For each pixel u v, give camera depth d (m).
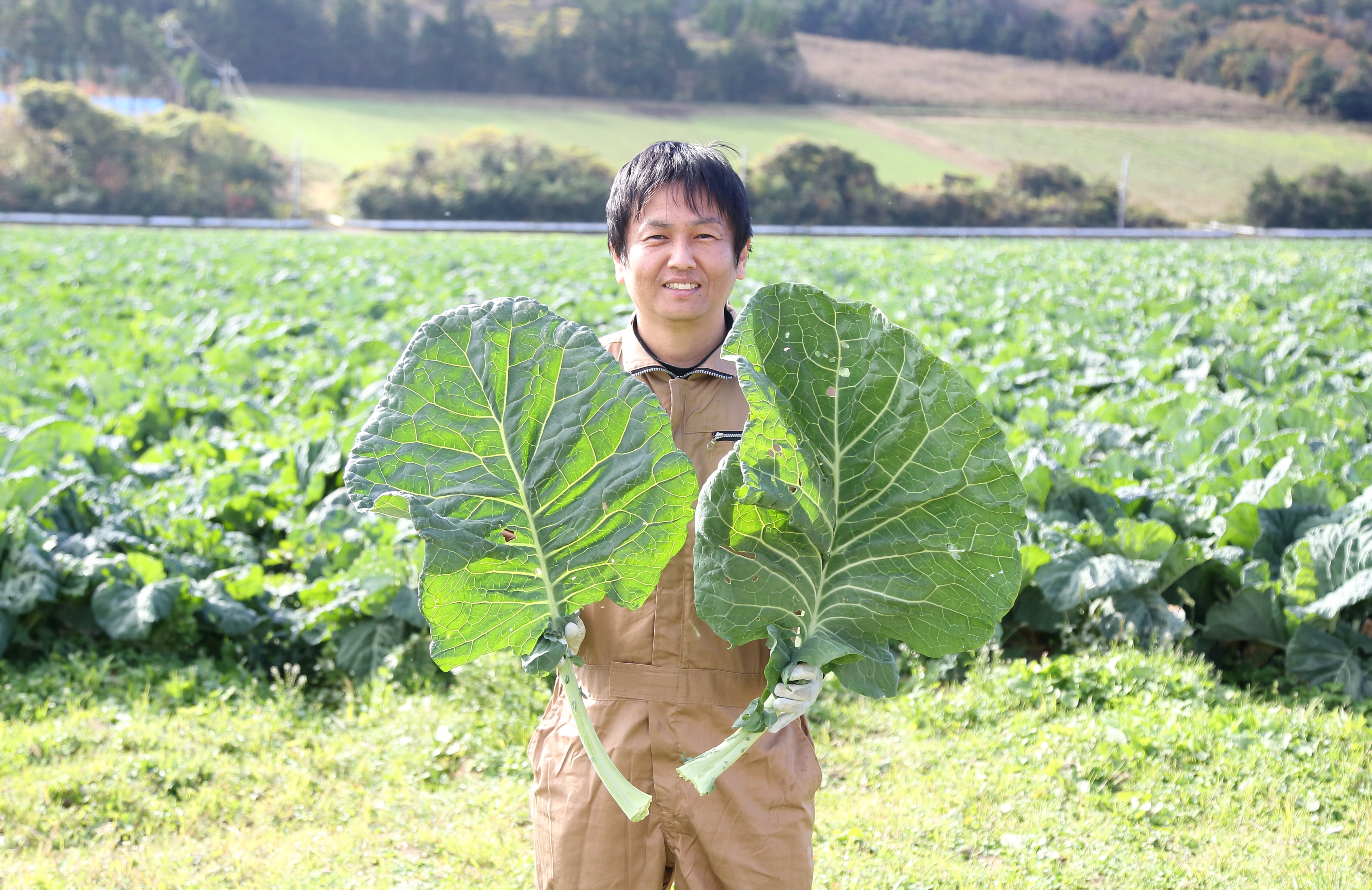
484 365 2.13
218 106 88.19
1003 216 69.75
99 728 5.40
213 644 6.38
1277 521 6.50
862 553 2.22
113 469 8.32
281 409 11.01
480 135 70.81
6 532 6.29
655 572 2.19
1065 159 96.19
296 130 89.12
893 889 3.99
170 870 4.24
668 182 2.46
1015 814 4.55
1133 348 13.55
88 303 19.11
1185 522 6.78
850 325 2.15
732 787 2.43
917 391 2.14
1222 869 4.12
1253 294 19.39
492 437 2.13
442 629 2.14
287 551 7.02
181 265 27.56
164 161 64.56
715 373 2.53
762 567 2.19
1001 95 117.38
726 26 120.81
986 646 6.10
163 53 95.00
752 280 24.05
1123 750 4.93
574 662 2.23
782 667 2.21
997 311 17.30
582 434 2.13
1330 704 5.49
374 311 18.89
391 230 60.56
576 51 108.88
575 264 28.72
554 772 2.51
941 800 4.67
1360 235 65.50
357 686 5.98
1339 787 4.61
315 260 29.16
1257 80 119.69
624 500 2.13
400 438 2.10
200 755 5.11
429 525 2.04
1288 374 11.52
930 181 84.06
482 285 21.69
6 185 59.69
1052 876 4.08
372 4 109.88
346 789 4.93
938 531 2.18
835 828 4.45
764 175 67.50
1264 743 4.95
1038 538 6.57
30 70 92.94
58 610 6.34
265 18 104.12
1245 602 5.92
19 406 9.95
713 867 2.46
